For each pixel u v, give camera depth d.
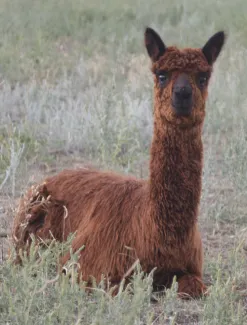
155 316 22.20
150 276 21.19
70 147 43.94
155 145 23.02
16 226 26.78
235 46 64.94
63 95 54.25
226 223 33.19
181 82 22.52
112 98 44.31
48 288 21.45
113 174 26.52
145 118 46.50
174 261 23.23
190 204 22.92
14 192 35.00
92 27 76.44
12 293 21.27
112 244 23.59
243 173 35.06
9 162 37.69
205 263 26.95
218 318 20.16
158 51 23.69
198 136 23.00
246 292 24.33
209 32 68.69
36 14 78.25
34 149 41.81
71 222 25.61
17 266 22.66
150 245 22.98
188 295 23.27
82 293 19.95
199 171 23.08
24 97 51.97
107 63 62.50
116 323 18.52
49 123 46.34
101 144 41.06
